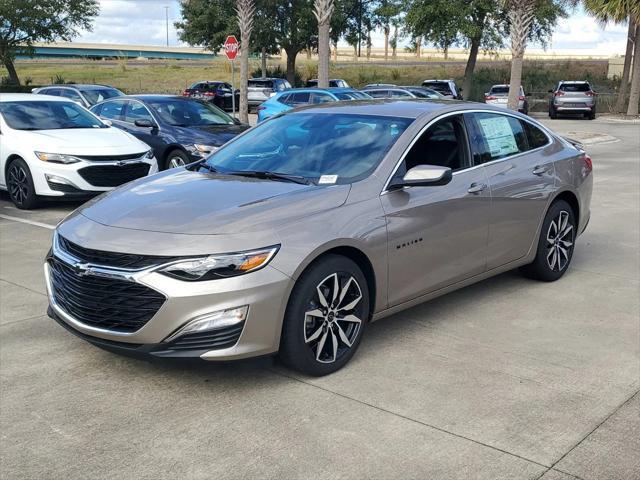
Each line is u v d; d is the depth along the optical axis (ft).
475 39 115.14
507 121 18.48
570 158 20.06
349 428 11.35
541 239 18.97
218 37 122.21
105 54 301.02
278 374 13.46
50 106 34.17
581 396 12.56
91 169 29.96
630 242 25.13
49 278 14.02
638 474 10.01
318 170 15.07
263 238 12.19
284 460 10.39
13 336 15.46
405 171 14.89
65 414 11.85
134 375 13.41
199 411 11.95
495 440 10.96
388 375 13.42
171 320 11.73
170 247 11.91
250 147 16.88
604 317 16.93
